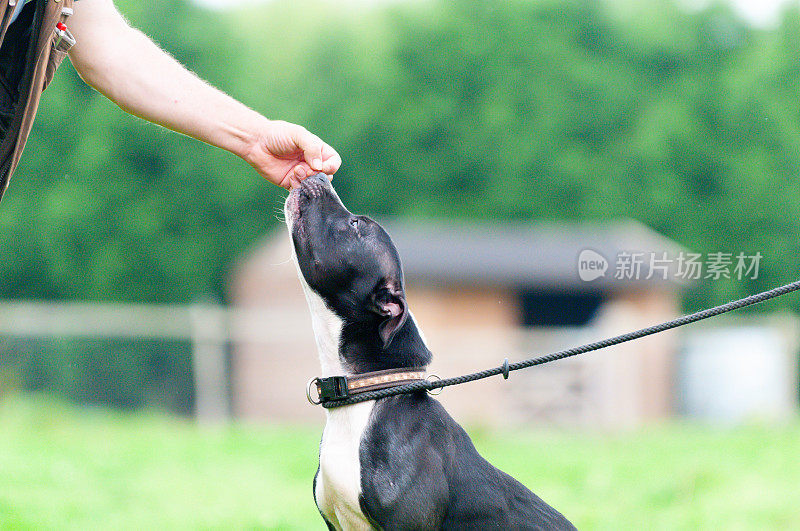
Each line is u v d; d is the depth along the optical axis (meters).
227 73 36.34
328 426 4.52
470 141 34.66
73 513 7.25
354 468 4.35
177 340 17.66
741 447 12.24
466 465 4.41
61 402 16.89
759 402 20.47
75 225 32.03
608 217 33.19
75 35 4.54
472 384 18.97
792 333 20.70
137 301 32.44
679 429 16.86
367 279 4.52
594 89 35.44
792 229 33.09
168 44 35.91
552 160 34.12
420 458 4.30
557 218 33.53
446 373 18.98
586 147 34.75
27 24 3.99
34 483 8.18
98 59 4.60
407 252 24.30
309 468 10.22
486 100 35.50
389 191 35.00
